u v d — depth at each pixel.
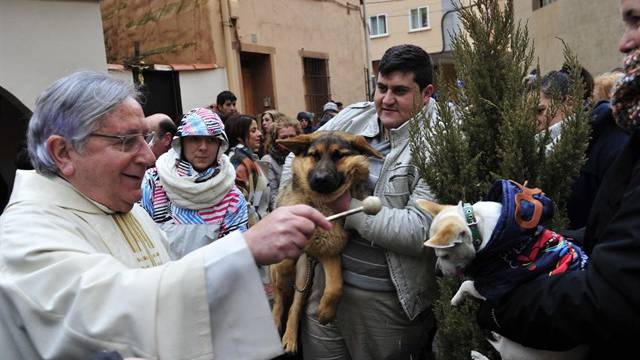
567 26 10.86
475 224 1.47
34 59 5.95
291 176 2.43
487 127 2.06
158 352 1.21
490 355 1.98
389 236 2.10
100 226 1.56
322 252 2.16
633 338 1.18
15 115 7.23
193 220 3.11
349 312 2.37
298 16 11.59
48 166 1.55
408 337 2.38
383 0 25.14
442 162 2.05
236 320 1.29
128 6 10.59
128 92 1.59
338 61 13.28
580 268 1.40
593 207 1.44
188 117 3.18
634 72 1.27
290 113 11.32
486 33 2.05
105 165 1.53
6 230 1.41
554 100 2.03
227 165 3.29
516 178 1.94
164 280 1.26
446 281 2.04
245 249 1.30
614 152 2.24
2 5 5.67
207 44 9.27
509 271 1.41
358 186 2.25
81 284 1.25
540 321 1.33
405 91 2.31
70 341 1.22
